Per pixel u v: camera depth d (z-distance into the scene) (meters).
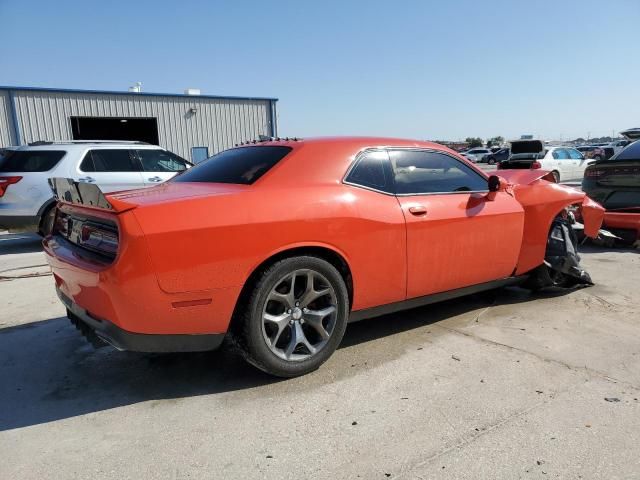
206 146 24.03
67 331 4.28
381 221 3.48
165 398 3.07
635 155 7.67
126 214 2.72
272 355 3.12
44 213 8.40
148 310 2.74
